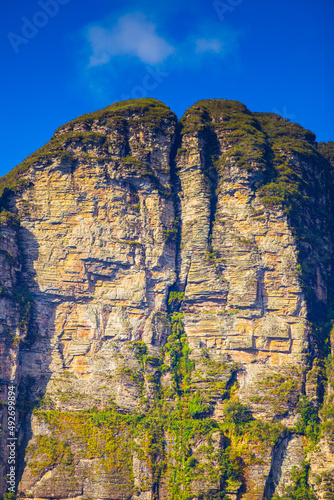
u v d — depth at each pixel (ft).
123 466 411.75
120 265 462.60
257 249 465.47
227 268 466.70
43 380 437.58
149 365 446.60
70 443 416.26
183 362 454.40
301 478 409.69
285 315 456.45
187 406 437.17
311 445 416.87
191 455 415.44
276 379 438.81
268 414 426.92
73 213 463.42
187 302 470.80
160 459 416.87
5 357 422.00
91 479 408.05
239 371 448.24
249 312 457.68
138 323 456.45
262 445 411.95
